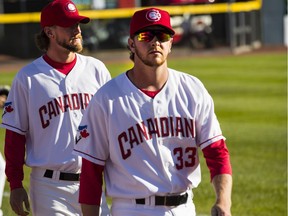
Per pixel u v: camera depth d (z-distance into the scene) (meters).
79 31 11.70
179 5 56.72
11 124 11.62
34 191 11.78
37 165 11.65
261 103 33.12
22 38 52.19
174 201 9.12
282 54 54.94
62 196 11.62
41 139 11.68
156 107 9.01
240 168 20.73
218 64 49.03
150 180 9.05
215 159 9.07
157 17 8.77
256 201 17.45
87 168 9.19
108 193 9.23
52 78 11.70
